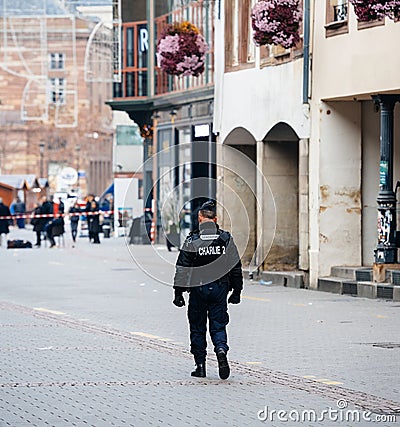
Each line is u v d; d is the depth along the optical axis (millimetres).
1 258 78625
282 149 57938
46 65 97875
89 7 82312
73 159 181125
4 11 78250
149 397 24250
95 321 39250
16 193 163125
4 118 168250
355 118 51844
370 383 26000
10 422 21594
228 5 61531
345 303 45094
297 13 50969
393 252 47719
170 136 86000
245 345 32719
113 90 91812
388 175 47469
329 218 51906
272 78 55969
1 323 38688
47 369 28297
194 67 65312
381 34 46281
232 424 21328
